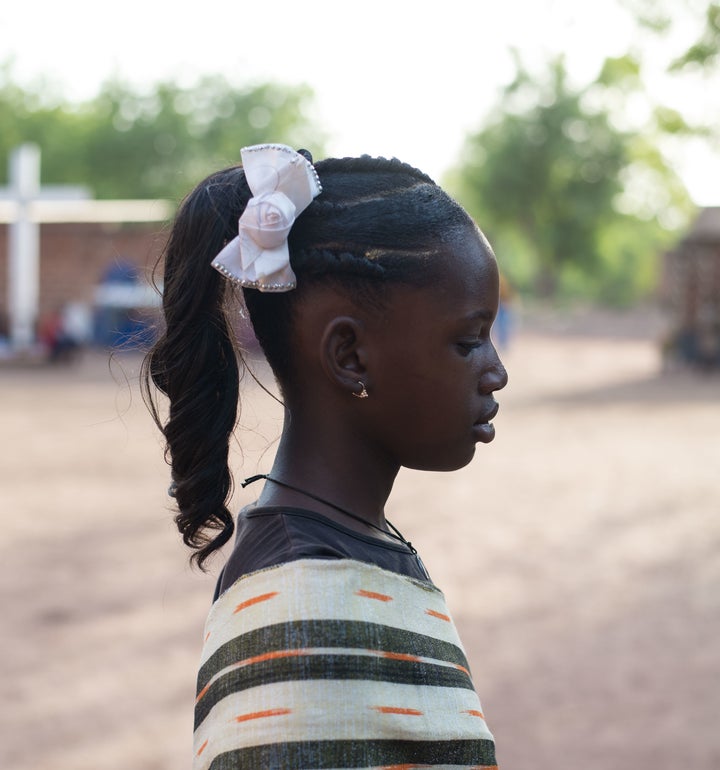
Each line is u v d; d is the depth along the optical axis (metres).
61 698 4.80
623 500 9.32
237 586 0.97
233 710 0.91
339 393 1.03
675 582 6.65
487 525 8.29
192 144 58.84
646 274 84.88
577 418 15.44
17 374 22.69
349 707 0.90
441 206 1.02
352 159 1.05
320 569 0.95
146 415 14.64
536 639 5.59
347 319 1.00
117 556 7.34
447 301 0.99
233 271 1.00
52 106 63.53
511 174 65.81
